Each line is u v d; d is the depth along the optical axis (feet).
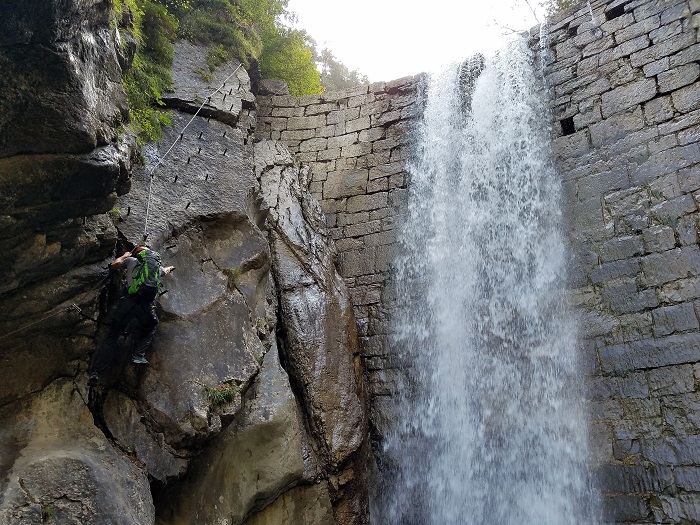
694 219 26.76
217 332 23.17
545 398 28.09
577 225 30.45
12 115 15.47
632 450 24.75
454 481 28.96
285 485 24.07
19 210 16.57
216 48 37.70
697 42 29.99
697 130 28.22
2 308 17.80
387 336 34.30
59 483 15.90
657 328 26.00
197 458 21.53
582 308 28.55
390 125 41.14
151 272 20.08
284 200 34.81
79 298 19.65
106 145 17.92
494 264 32.71
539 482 26.71
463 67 40.06
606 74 32.96
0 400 17.84
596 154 31.42
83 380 19.71
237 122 33.86
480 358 30.89
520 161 34.32
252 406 23.93
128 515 16.49
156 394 20.61
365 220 38.47
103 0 18.13
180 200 26.32
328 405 28.12
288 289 30.68
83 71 16.88
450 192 36.42
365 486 28.86
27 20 14.79
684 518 22.58
